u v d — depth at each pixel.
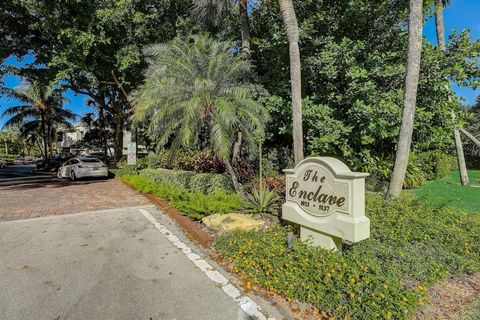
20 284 2.95
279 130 9.38
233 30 10.70
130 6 11.59
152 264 3.48
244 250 3.53
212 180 6.93
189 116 6.03
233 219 4.65
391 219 4.21
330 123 8.04
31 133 29.64
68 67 12.27
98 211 6.29
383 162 8.38
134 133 16.50
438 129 8.09
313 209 3.56
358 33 9.32
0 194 8.78
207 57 6.88
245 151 8.59
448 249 3.59
